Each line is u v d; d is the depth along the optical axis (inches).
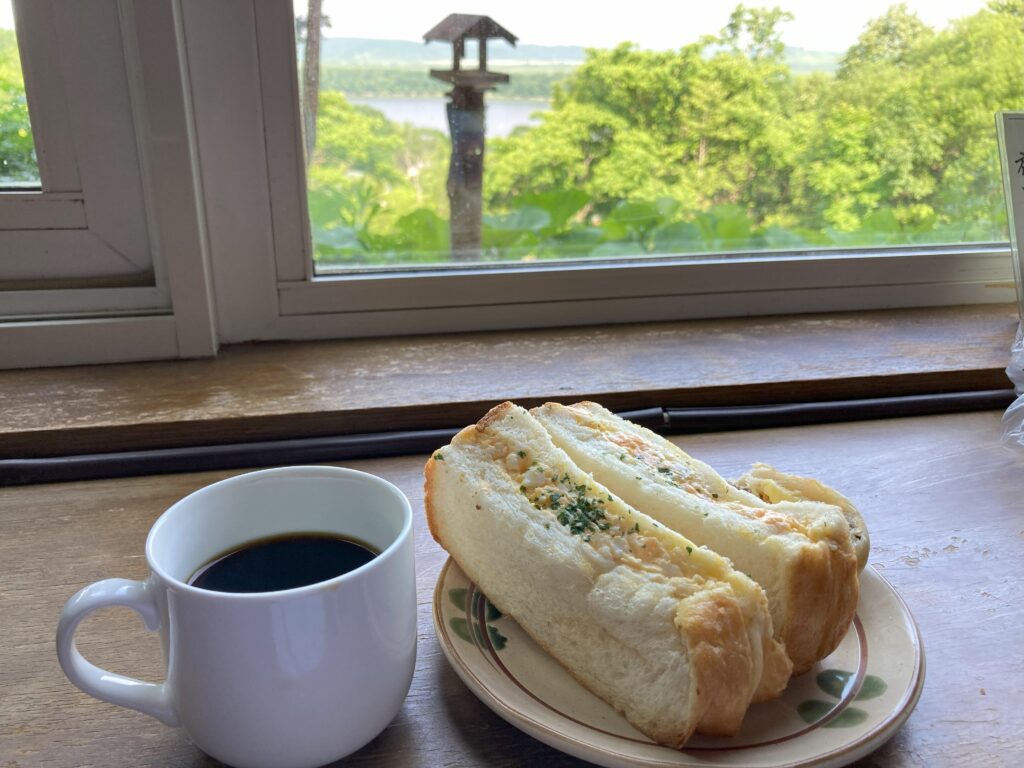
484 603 13.4
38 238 23.5
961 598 14.8
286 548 12.2
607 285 27.8
